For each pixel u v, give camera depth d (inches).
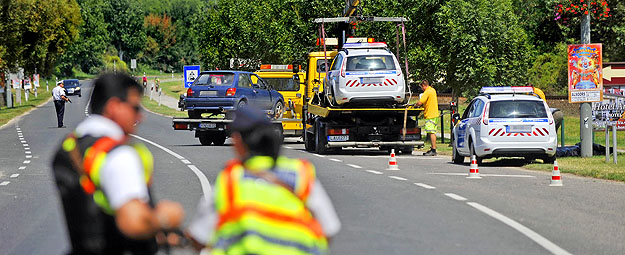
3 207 1279.5
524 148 1916.8
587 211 1166.3
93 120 439.5
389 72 2361.0
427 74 3462.1
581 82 2182.6
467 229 1005.8
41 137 3314.5
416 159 2250.2
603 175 1663.4
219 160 2098.9
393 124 2396.7
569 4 2202.3
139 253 430.0
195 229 423.5
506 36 3452.3
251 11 5423.2
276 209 404.2
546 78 5570.9
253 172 414.3
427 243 912.9
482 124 1925.4
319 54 2795.3
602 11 2214.6
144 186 410.3
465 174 1727.4
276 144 425.1
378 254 850.1
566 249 886.4
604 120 2206.0
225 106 2746.1
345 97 2352.4
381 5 3395.7
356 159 2182.6
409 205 1211.9
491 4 3636.8
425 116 2433.6
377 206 1200.8
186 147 2652.6
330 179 1587.1
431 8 3437.5
